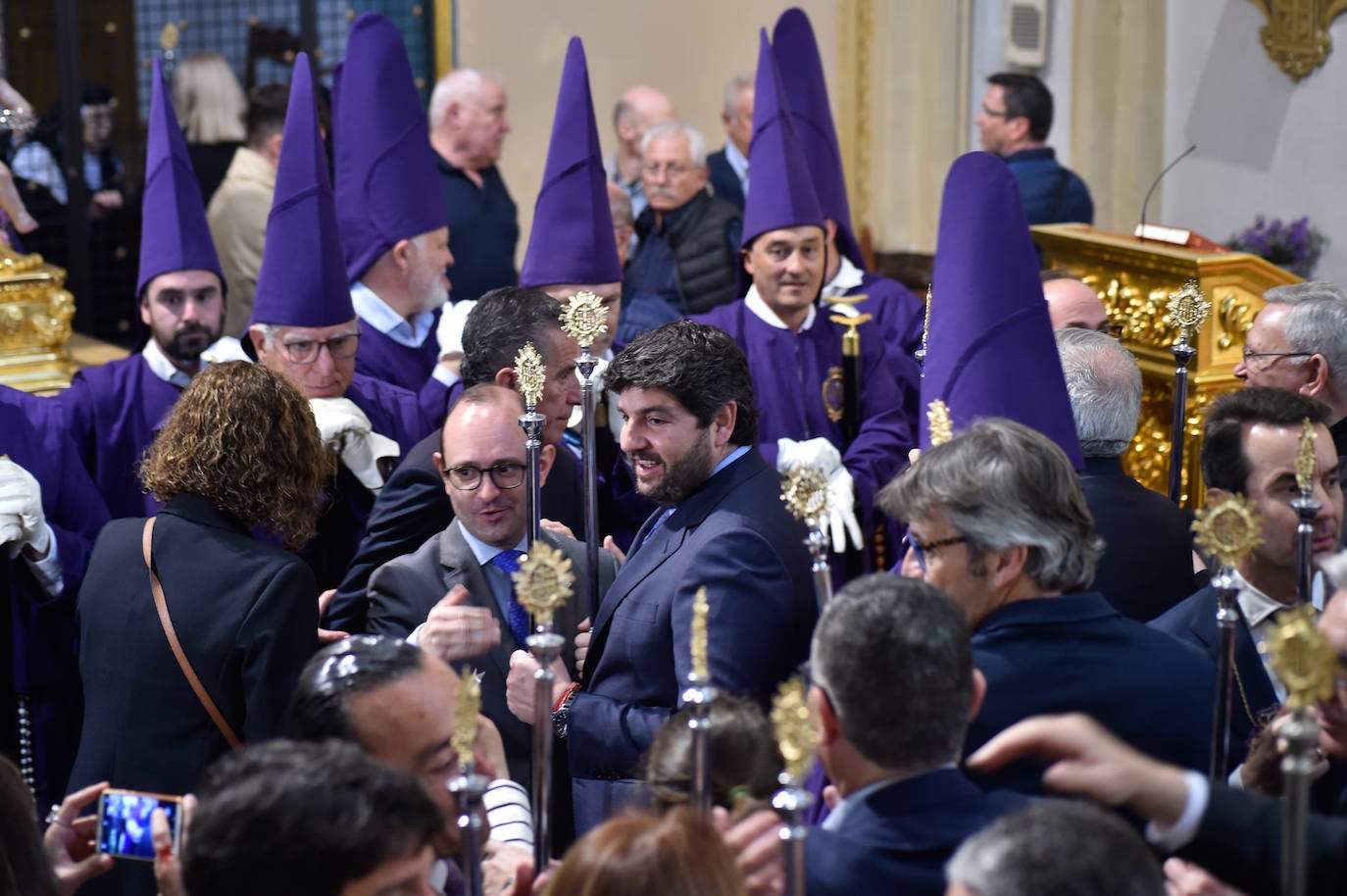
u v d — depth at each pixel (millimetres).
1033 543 7000
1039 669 6875
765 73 14695
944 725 5949
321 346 13125
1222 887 6027
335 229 13188
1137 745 6805
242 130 23703
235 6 25734
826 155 17047
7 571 11250
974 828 5797
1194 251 14398
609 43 27578
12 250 16094
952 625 6039
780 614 8625
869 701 5906
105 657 8898
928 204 27672
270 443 9055
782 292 14688
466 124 21531
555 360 11375
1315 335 11156
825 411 14750
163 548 8930
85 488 12516
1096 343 9906
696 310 21312
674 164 21312
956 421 9031
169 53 25469
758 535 8672
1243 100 25750
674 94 28109
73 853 6973
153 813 6707
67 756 11906
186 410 9133
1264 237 25422
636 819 5375
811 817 7836
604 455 12836
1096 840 4707
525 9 27109
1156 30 26984
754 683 8469
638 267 21516
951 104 27328
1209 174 26578
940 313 9195
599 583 9938
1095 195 27219
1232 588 6695
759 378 14711
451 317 14742
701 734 5883
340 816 5262
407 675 6746
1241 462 8891
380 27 15039
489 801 7664
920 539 7211
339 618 10766
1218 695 6711
